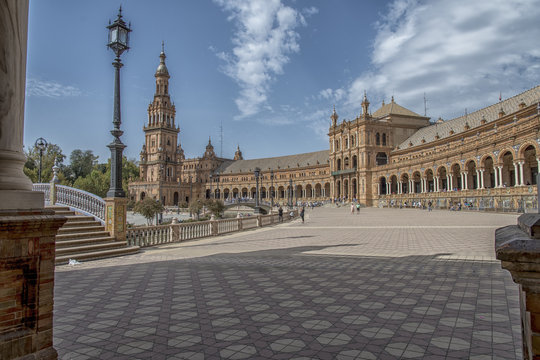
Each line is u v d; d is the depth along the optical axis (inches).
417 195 2503.7
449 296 284.8
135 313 257.1
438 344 190.7
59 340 208.2
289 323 229.8
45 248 139.1
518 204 1536.7
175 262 477.7
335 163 3897.6
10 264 128.8
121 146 594.9
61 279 373.7
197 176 5708.7
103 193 3848.4
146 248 633.6
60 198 692.1
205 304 276.7
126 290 325.1
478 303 264.2
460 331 208.7
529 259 85.0
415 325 220.5
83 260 490.9
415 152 3112.7
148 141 5182.1
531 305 88.9
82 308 271.3
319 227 1119.0
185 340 205.0
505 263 89.2
